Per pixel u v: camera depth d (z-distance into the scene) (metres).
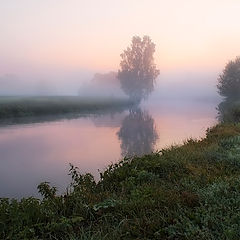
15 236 6.23
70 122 42.84
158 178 9.90
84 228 6.70
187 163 11.12
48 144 24.16
